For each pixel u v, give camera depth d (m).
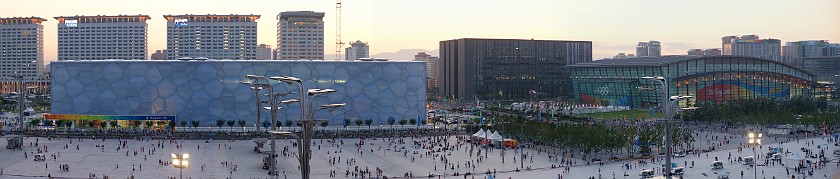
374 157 163.38
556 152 174.25
